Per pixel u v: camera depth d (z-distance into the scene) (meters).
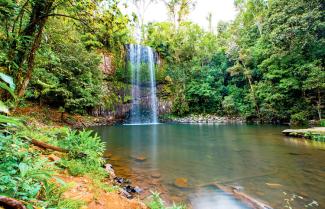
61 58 11.30
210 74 24.86
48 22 4.78
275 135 11.78
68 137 4.95
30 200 1.72
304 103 16.66
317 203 3.71
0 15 3.07
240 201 3.87
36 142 3.98
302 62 16.42
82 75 15.16
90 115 19.64
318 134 9.89
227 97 22.66
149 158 7.08
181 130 15.17
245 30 27.53
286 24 16.30
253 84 22.56
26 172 1.89
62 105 15.84
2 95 3.38
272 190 4.33
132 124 20.56
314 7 15.18
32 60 3.69
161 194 4.16
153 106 24.09
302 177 5.07
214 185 4.66
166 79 25.41
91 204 2.69
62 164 3.67
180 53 26.50
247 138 11.07
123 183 4.58
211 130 14.94
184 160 6.83
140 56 24.64
